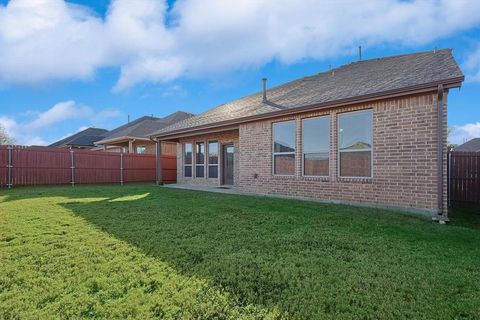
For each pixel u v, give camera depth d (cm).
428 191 682
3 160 1426
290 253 419
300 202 845
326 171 896
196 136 1539
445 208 662
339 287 315
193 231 538
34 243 470
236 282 330
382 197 761
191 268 369
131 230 547
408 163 716
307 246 450
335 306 279
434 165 674
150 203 848
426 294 299
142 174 1898
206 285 323
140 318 264
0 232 532
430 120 683
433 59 947
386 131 755
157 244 462
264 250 433
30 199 953
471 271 355
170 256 411
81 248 445
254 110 1141
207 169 1480
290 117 983
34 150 1518
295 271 355
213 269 365
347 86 961
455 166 985
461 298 291
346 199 833
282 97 1212
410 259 392
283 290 311
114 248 447
